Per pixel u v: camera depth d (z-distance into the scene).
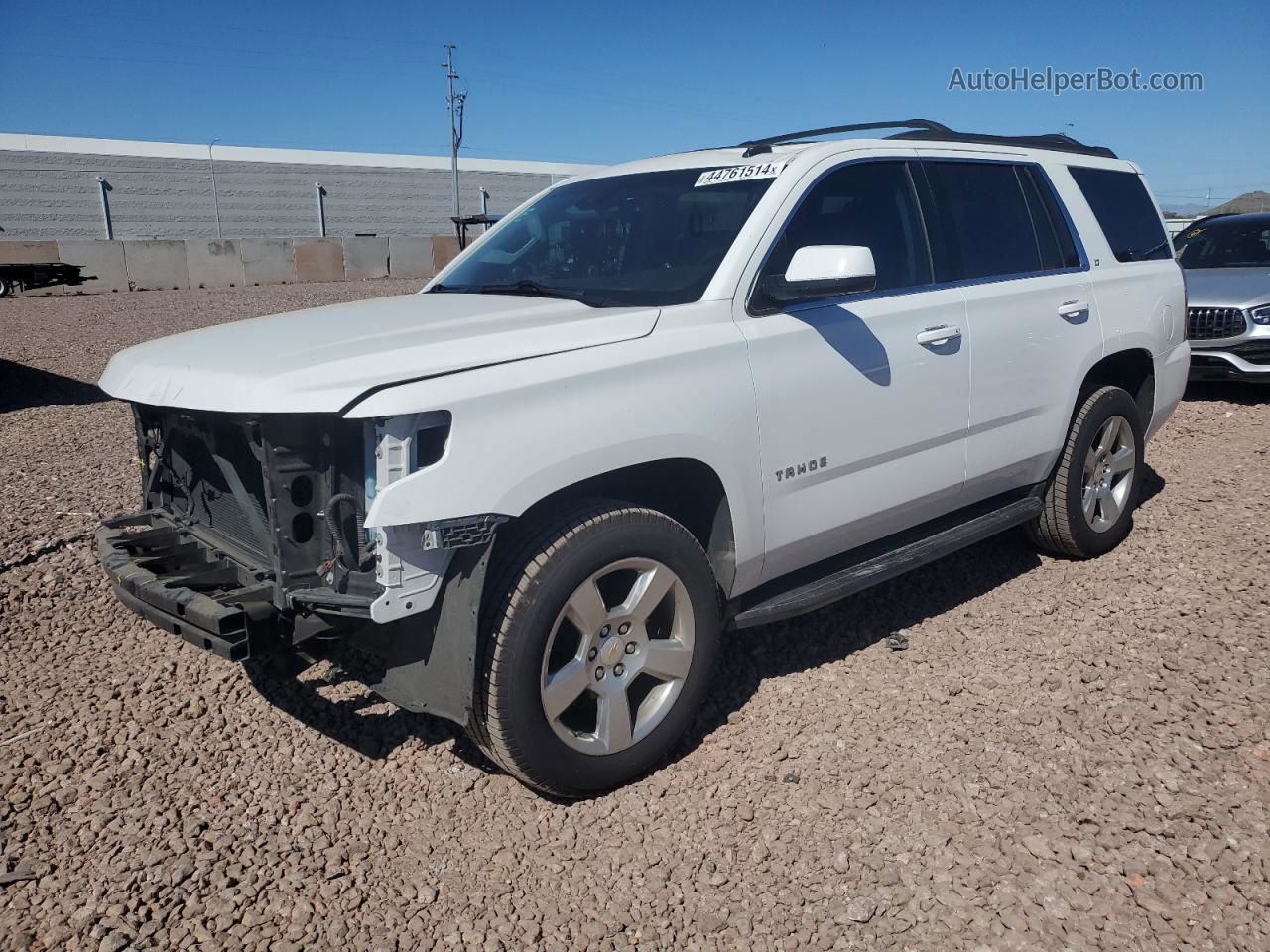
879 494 3.86
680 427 3.15
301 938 2.60
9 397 10.72
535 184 63.00
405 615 2.75
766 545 3.49
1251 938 2.51
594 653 3.07
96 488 6.70
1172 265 5.46
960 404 4.10
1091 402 4.84
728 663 4.06
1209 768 3.22
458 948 2.57
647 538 3.10
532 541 2.92
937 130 4.45
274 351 3.05
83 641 4.34
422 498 2.67
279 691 3.91
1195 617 4.34
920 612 4.52
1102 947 2.51
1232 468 6.68
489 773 3.36
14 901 2.74
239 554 3.14
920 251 4.09
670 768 3.37
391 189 56.94
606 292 3.66
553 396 2.90
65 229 47.44
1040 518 4.90
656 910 2.70
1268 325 8.72
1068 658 4.01
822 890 2.76
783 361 3.45
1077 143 5.30
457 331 3.11
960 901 2.69
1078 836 2.92
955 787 3.18
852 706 3.71
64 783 3.30
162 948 2.57
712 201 3.78
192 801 3.20
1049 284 4.57
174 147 49.97
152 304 23.27
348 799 3.22
